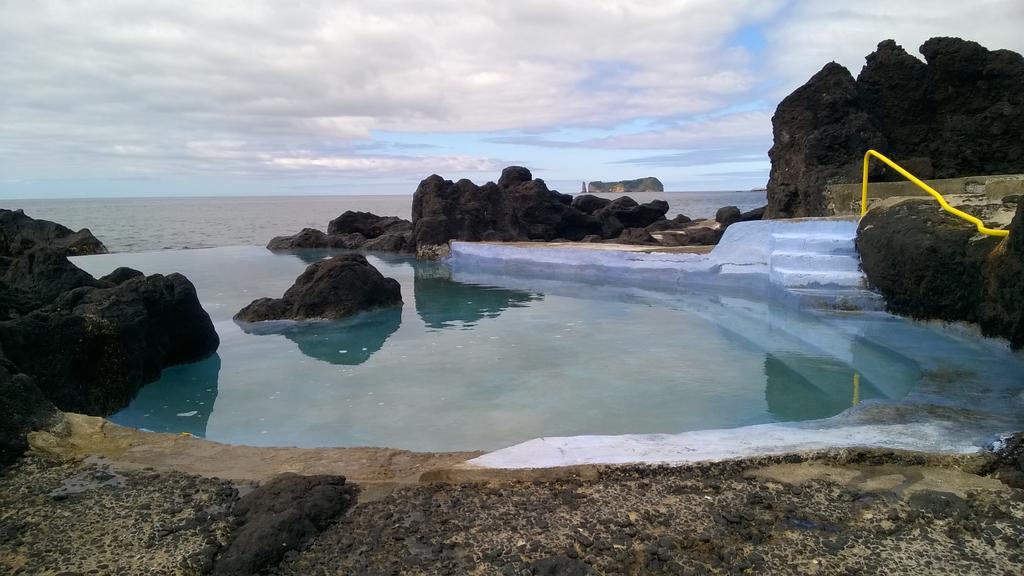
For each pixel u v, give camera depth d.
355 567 3.11
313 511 3.48
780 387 6.96
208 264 19.31
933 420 4.84
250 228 41.44
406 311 12.20
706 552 3.18
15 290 7.90
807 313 10.11
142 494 3.87
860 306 9.95
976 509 3.52
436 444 5.54
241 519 3.52
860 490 3.74
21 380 4.80
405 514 3.58
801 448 4.20
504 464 4.07
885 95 17.22
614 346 9.04
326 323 11.18
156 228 40.91
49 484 4.03
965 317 7.93
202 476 4.14
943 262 8.27
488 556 3.15
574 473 3.97
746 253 13.26
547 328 10.39
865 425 4.75
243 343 9.86
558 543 3.25
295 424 6.19
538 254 18.08
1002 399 5.41
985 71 15.86
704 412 6.20
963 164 15.84
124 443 4.72
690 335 9.59
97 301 7.47
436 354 8.85
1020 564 3.05
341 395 7.08
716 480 3.87
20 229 22.14
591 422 5.98
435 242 22.36
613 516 3.48
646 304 12.25
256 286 14.97
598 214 29.33
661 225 29.72
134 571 3.12
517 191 26.52
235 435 5.97
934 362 6.75
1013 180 10.88
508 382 7.39
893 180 15.45
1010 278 6.75
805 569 3.04
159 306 8.24
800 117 17.77
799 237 11.89
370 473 4.22
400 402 6.76
